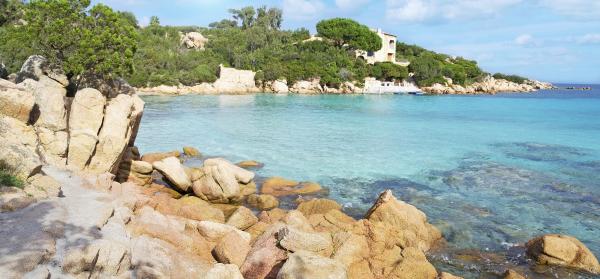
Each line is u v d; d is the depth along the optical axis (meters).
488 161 29.39
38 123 17.83
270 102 73.88
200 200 19.11
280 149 32.12
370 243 13.82
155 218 13.66
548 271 13.65
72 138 18.00
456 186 23.08
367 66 120.31
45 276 8.20
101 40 26.39
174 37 127.62
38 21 26.19
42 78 24.61
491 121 52.66
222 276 10.12
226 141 34.88
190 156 29.03
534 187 22.98
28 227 9.90
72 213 11.38
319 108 64.38
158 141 34.16
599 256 14.98
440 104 79.69
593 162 29.23
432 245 15.51
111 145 18.98
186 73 96.00
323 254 12.52
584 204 20.31
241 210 15.91
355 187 22.75
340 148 33.03
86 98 18.89
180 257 11.91
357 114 57.34
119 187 17.27
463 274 13.38
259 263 11.91
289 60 114.75
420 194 21.56
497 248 15.37
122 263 9.64
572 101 92.69
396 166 27.48
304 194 21.11
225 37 130.88
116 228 11.38
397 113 60.47
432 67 126.06
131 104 20.97
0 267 8.09
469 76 145.12
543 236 14.62
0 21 43.97
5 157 12.85
